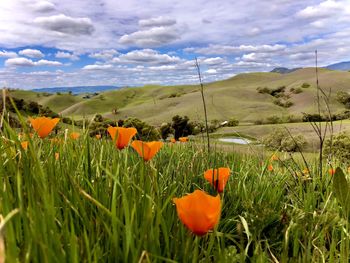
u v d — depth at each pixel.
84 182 2.07
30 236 1.20
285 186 3.41
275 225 2.47
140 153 2.06
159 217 1.51
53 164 2.04
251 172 3.83
